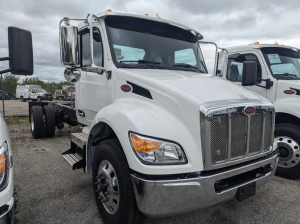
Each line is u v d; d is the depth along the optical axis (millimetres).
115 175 2451
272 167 2693
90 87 3707
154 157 2100
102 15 3246
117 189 2428
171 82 2639
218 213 2961
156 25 3672
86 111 3928
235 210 3041
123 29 3396
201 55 4227
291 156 4016
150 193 2062
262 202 3260
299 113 3920
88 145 3064
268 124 2643
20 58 2094
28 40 2154
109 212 2582
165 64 3578
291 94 4137
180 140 2166
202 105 2180
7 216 1663
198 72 3787
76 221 2748
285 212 3016
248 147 2418
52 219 2775
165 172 2062
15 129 8484
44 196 3328
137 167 2109
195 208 2156
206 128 2129
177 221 2762
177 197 2072
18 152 5402
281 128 4094
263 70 4559
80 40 3922
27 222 2705
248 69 3635
